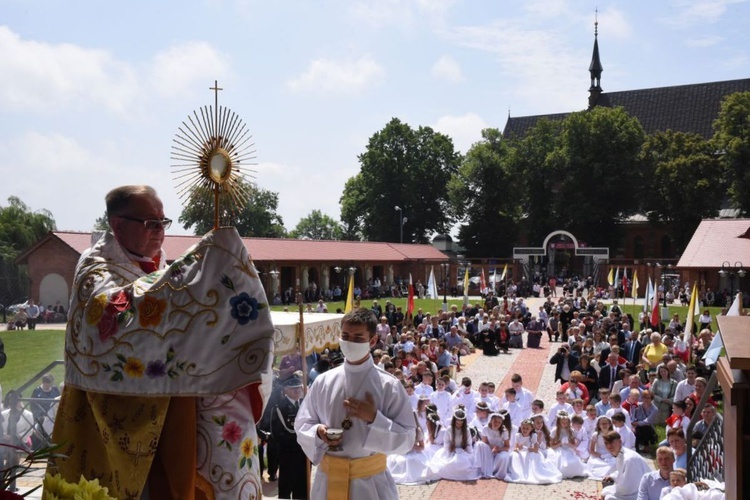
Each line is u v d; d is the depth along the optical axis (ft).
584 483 50.52
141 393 9.57
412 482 50.47
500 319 127.54
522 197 329.93
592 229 312.50
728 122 290.76
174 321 9.56
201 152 10.53
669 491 33.96
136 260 11.10
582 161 304.09
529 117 433.07
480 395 62.75
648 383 70.79
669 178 296.92
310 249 237.25
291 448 39.88
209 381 9.46
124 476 9.52
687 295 214.90
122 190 11.03
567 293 248.32
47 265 176.65
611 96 418.51
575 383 65.41
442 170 341.21
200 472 9.87
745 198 278.87
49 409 26.66
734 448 12.90
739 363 11.54
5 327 152.76
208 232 9.97
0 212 207.41
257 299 9.80
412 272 281.95
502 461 51.49
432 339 90.43
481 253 332.19
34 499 16.83
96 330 9.95
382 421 16.15
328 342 48.88
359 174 348.38
